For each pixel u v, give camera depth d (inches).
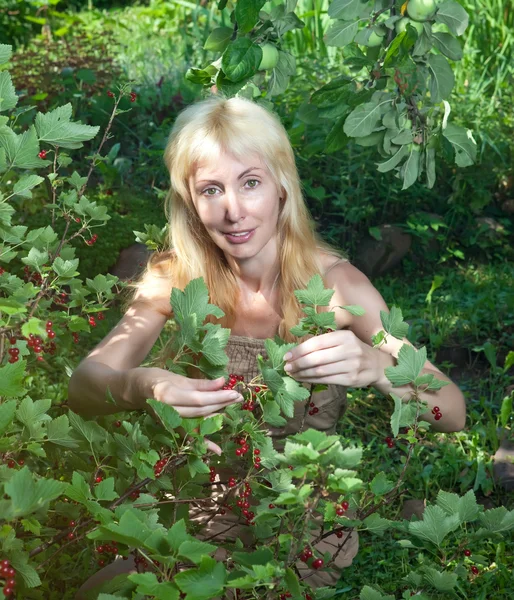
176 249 91.0
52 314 80.4
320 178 205.2
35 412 66.5
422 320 169.2
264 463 69.7
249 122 81.5
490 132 221.8
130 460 70.8
